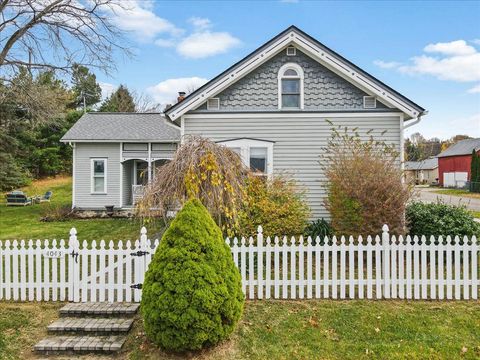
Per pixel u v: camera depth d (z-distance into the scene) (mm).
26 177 34344
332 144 11055
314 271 8312
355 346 5168
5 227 15875
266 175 11055
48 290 6664
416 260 6676
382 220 8797
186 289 4773
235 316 5078
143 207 7758
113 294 6543
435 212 10000
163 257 5008
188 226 5152
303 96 12008
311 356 4945
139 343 5328
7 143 28812
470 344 5211
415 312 6145
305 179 11938
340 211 9297
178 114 11820
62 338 5469
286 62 12031
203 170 7547
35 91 17828
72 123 38250
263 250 6688
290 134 11992
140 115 23422
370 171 8961
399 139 11867
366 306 6371
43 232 14508
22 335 5609
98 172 20281
